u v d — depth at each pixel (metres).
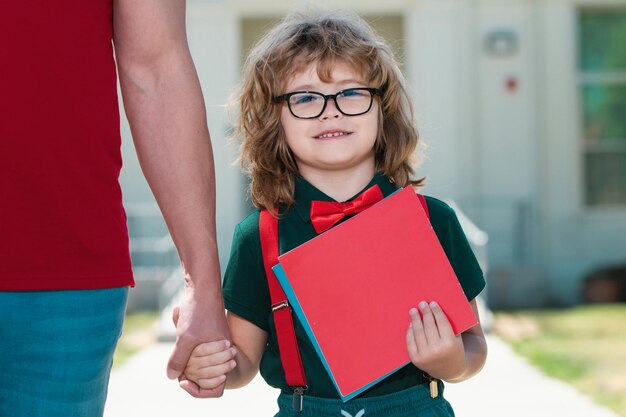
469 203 10.43
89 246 1.92
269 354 2.47
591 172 10.80
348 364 2.26
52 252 1.88
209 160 2.23
